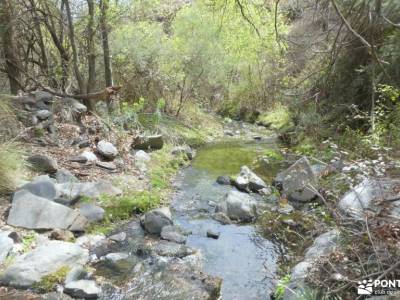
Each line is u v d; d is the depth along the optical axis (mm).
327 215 4262
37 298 3172
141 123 8570
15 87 7203
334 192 4555
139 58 9281
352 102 6914
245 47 11188
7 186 4570
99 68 8859
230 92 13828
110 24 7562
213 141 9859
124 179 5734
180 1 11914
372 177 3932
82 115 7191
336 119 7293
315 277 3082
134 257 3965
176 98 10977
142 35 9312
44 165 5219
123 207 4891
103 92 7078
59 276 3422
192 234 4602
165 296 3352
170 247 4168
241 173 6305
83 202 4742
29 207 4219
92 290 3291
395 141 4887
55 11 7586
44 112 6473
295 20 9898
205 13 10258
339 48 3514
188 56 10383
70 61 7949
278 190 5945
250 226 4852
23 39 7762
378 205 3432
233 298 3455
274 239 4508
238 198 5234
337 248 3285
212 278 3633
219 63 11164
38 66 8188
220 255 4168
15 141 5703
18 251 3682
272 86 12758
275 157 7777
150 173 6227
